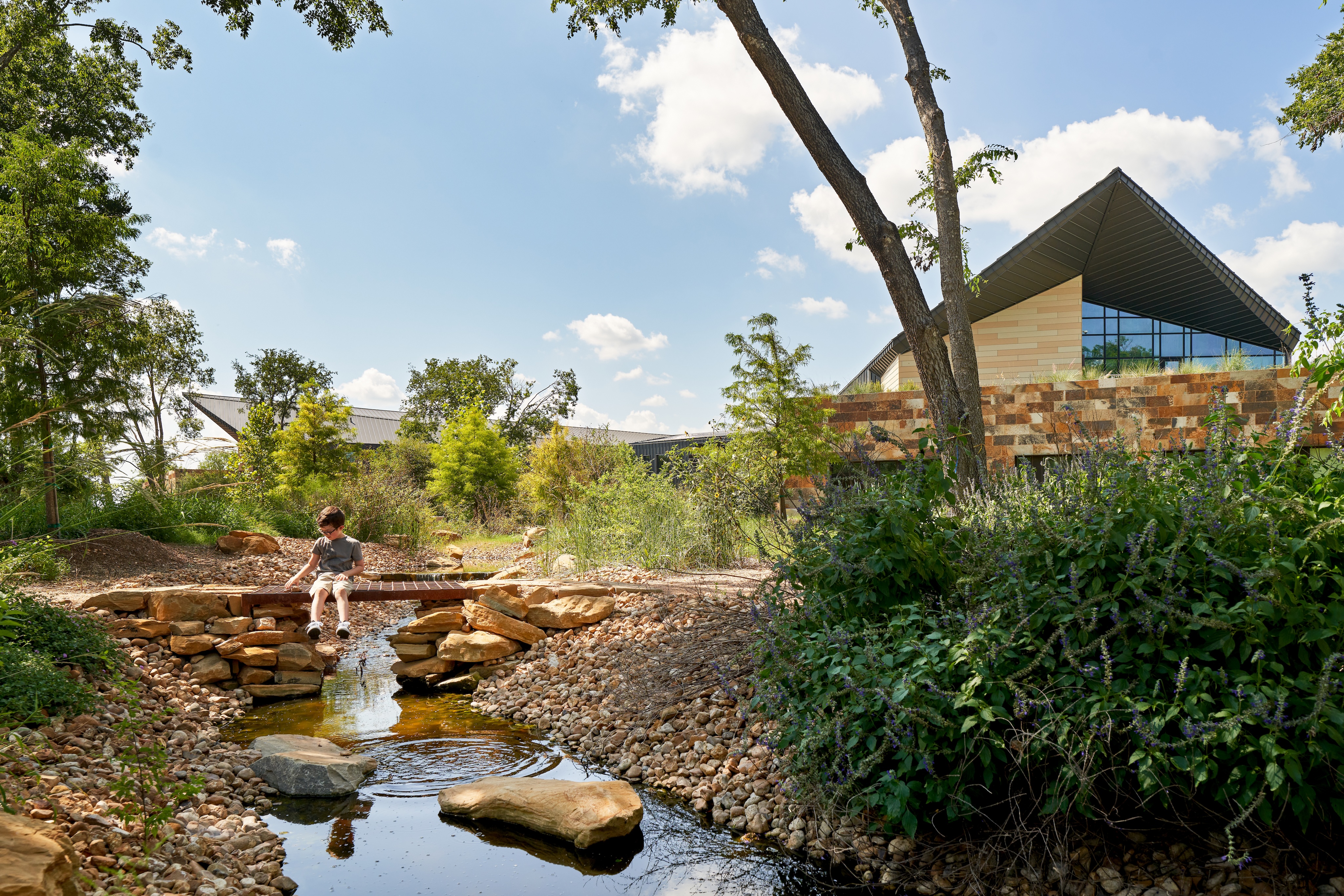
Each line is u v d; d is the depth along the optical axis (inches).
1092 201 738.8
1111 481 123.3
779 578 161.3
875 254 282.8
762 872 128.8
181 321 440.8
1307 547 108.9
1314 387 156.6
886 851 128.9
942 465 153.6
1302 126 495.8
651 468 791.7
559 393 1541.6
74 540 353.4
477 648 257.6
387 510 605.6
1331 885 101.7
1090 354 1022.4
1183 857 111.3
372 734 206.1
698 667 205.3
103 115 674.8
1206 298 882.1
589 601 273.4
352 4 421.4
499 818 150.1
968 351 281.7
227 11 397.7
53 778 130.3
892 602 144.2
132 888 103.2
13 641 188.5
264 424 1138.0
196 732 196.2
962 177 311.7
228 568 377.1
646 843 140.7
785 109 285.4
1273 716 98.3
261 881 122.6
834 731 126.0
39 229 410.6
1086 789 107.5
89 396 400.8
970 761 117.1
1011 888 114.7
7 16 545.6
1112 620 116.8
